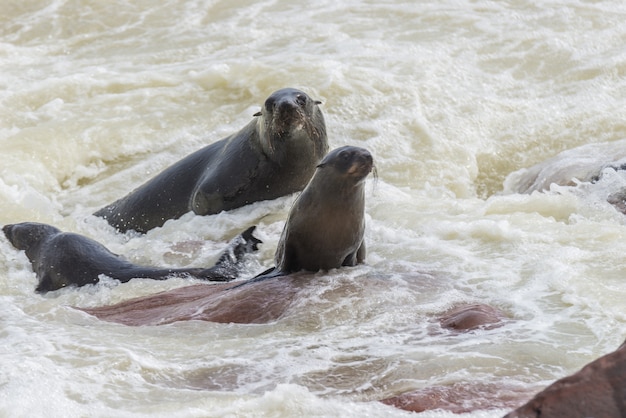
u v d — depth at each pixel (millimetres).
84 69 65625
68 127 55969
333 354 26859
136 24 73375
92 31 72562
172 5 76188
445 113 58469
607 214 40375
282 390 23359
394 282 32719
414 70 62844
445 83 61750
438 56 65438
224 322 30438
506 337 27484
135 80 61844
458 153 54719
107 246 42875
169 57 67062
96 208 50156
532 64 65250
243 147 44875
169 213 46438
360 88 59500
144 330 30031
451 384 24188
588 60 65375
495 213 41094
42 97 60094
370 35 69062
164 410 22906
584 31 69250
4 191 49000
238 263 37281
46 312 32594
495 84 62625
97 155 54844
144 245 41750
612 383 17312
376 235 38406
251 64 61938
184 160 47469
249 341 28250
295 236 33375
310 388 24656
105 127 56281
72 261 36938
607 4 73688
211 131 56938
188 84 61469
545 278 32531
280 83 60125
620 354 17688
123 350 27156
